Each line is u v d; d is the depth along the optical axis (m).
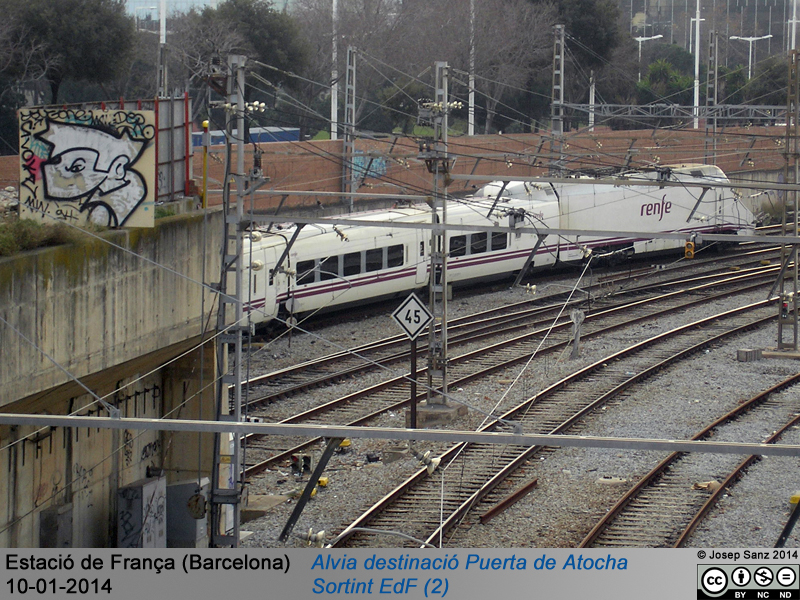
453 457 33.06
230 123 25.25
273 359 47.28
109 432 27.14
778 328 49.97
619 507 28.12
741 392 41.94
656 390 42.19
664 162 86.38
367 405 39.81
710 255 81.69
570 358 48.00
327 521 27.86
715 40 88.12
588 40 108.62
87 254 22.28
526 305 61.44
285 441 35.69
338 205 71.69
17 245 20.84
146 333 24.92
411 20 110.31
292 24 83.69
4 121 71.62
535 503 28.95
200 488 25.92
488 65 101.69
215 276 28.39
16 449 22.92
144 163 24.89
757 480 30.78
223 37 76.81
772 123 123.31
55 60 66.94
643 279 70.88
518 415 38.28
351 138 66.19
